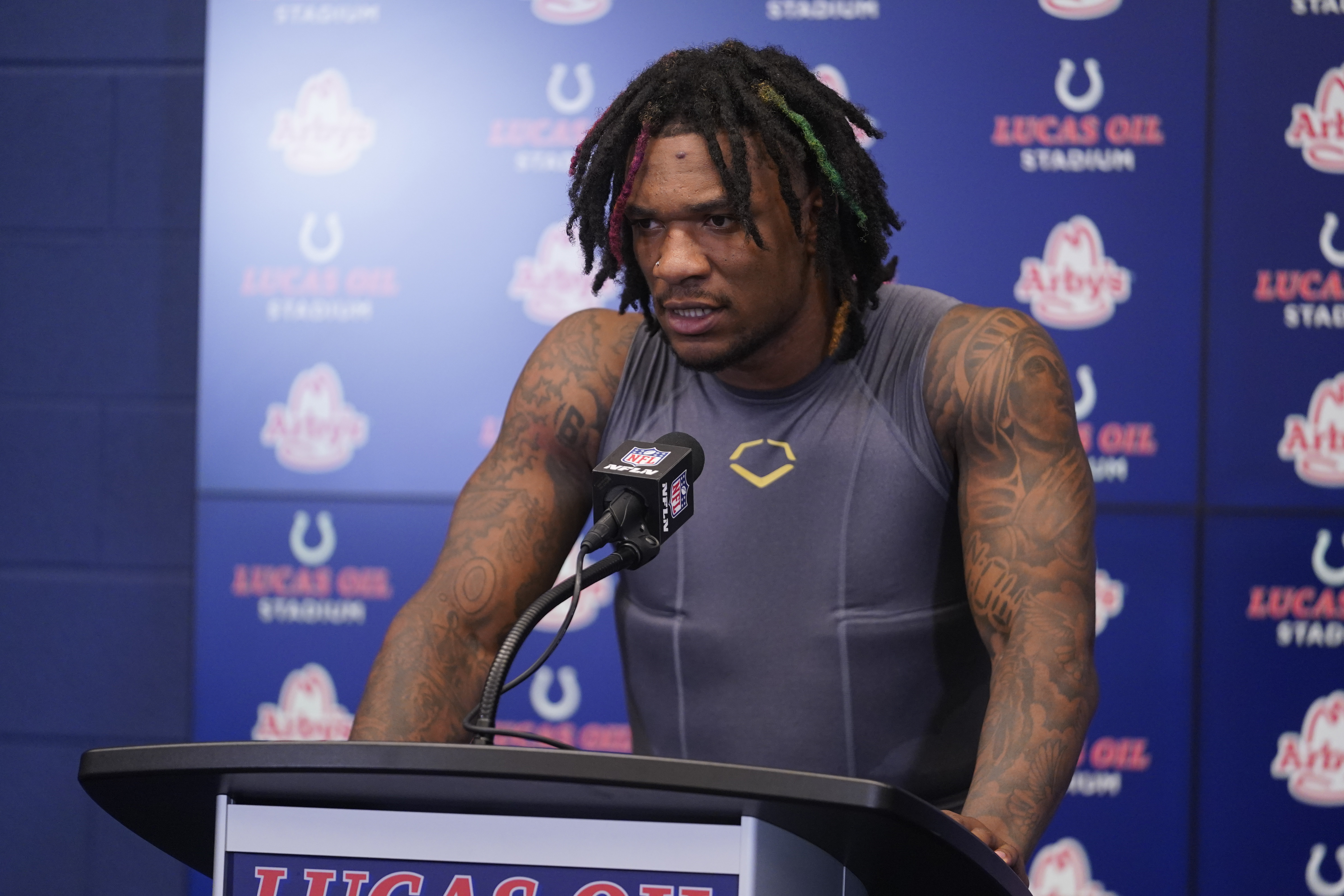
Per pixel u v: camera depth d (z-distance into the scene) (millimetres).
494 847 2047
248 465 8148
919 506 3873
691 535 4008
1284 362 7574
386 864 2086
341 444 8102
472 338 8016
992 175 7648
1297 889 7648
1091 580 3592
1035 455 3654
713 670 3979
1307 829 7645
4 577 8898
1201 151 7555
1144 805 7711
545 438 4211
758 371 3938
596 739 8070
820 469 3918
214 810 2303
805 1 7730
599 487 2887
